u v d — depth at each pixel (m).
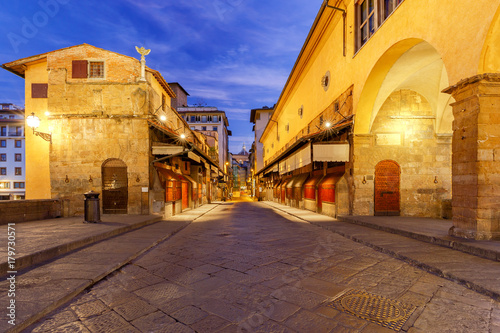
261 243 6.94
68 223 9.49
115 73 12.56
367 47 9.80
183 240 7.51
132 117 12.39
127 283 4.07
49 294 3.40
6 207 9.35
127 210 12.26
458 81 5.98
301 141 12.75
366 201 10.93
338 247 6.42
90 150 12.34
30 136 13.12
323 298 3.45
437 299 3.41
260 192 45.19
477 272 4.18
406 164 10.96
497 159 5.70
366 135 10.83
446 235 6.54
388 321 2.84
